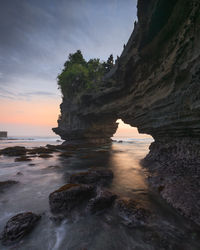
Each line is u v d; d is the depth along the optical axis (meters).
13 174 13.88
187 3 9.20
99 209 6.79
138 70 18.09
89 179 10.71
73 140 43.66
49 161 20.48
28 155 26.14
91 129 40.75
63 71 43.34
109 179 11.71
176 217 6.02
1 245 4.82
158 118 14.77
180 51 10.33
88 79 36.56
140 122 19.52
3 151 27.73
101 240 4.99
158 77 14.06
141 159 21.08
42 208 7.25
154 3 11.68
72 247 4.73
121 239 4.99
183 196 7.12
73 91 40.88
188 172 9.96
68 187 7.80
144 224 5.63
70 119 44.19
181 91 10.79
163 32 12.16
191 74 9.41
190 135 11.79
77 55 43.66
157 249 4.48
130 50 18.84
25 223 5.49
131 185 10.24
